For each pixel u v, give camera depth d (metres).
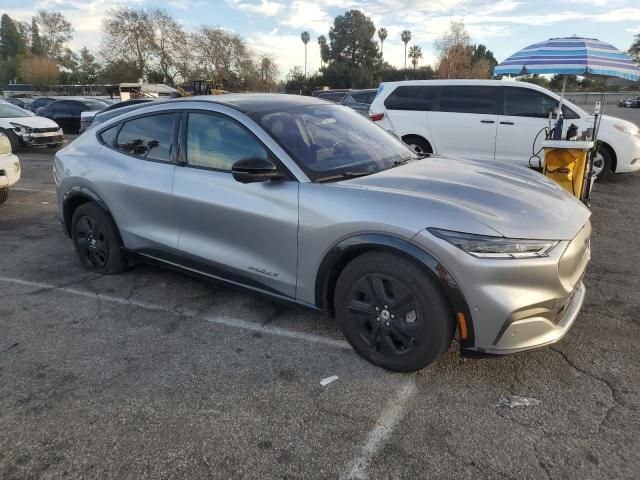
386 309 2.82
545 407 2.62
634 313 3.67
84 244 4.59
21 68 79.88
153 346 3.31
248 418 2.58
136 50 50.88
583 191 6.11
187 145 3.72
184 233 3.74
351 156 3.45
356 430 2.48
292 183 3.12
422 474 2.20
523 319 2.55
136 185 3.95
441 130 8.90
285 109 3.66
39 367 3.08
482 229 2.54
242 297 4.05
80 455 2.34
